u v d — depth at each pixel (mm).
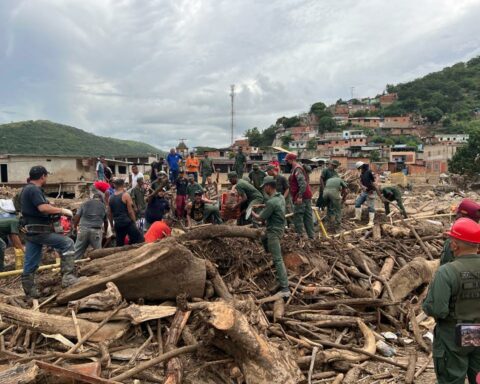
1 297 5594
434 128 91625
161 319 5066
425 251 9672
